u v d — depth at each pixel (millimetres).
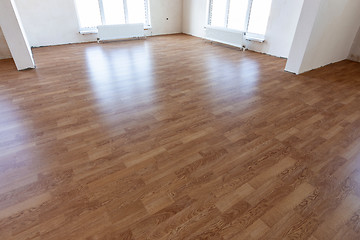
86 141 2479
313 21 4043
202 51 6445
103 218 1632
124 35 7594
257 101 3428
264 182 1961
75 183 1926
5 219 1614
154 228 1566
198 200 1785
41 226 1570
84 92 3713
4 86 3912
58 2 6414
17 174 2014
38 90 3768
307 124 2822
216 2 7191
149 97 3557
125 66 5066
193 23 8461
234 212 1688
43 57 5672
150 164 2152
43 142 2451
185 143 2459
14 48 4480
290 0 5148
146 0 7891
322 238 1514
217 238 1505
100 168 2096
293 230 1562
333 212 1694
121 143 2453
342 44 5234
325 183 1953
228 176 2020
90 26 7277
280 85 4035
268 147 2402
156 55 6000
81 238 1495
